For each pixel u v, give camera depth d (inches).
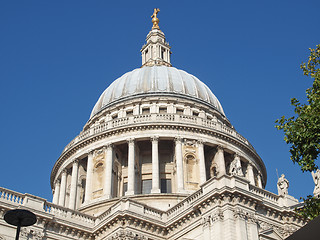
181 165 2664.9
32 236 1835.6
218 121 3157.0
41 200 1956.2
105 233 1972.2
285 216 1923.0
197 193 1945.1
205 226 1787.6
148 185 2758.4
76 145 2910.9
